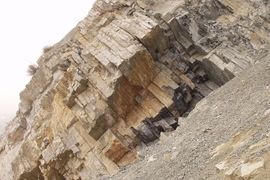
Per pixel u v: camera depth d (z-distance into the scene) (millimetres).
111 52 20984
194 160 10359
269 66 15352
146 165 14555
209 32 22484
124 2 24766
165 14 22281
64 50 27062
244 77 17047
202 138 12289
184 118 18547
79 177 21609
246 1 24406
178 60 22078
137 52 19625
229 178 6922
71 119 22609
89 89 22125
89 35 24312
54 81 28266
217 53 20859
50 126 25734
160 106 20188
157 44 21281
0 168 29953
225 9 24250
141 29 20781
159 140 19375
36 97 33125
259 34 21750
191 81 21859
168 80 20750
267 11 22906
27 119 33844
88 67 22328
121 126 20719
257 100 11828
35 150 25391
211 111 15555
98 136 21203
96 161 20156
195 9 23562
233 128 10695
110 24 23141
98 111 20672
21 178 25641
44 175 23812
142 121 20094
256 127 8828
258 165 6379
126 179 14383
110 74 20797
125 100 20906
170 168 11234
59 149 22266
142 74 20500
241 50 21000
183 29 22188
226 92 16828
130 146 20000
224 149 9125
